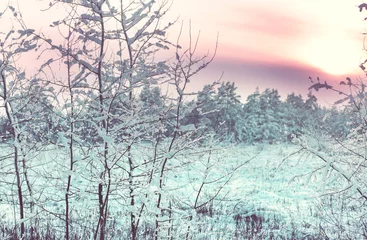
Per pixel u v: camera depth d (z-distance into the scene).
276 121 56.28
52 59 4.77
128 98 5.32
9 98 5.49
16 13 4.72
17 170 5.88
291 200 12.66
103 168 4.63
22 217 6.01
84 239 5.63
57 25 4.63
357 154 4.95
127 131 5.23
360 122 5.25
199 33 4.94
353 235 6.71
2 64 5.20
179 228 5.57
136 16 4.76
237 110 54.94
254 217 10.20
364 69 4.71
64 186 5.40
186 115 5.34
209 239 7.51
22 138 6.05
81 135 5.18
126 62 4.98
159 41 4.96
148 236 6.12
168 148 5.45
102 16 4.63
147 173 5.40
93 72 4.82
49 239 5.77
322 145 4.88
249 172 16.33
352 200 5.62
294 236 8.57
